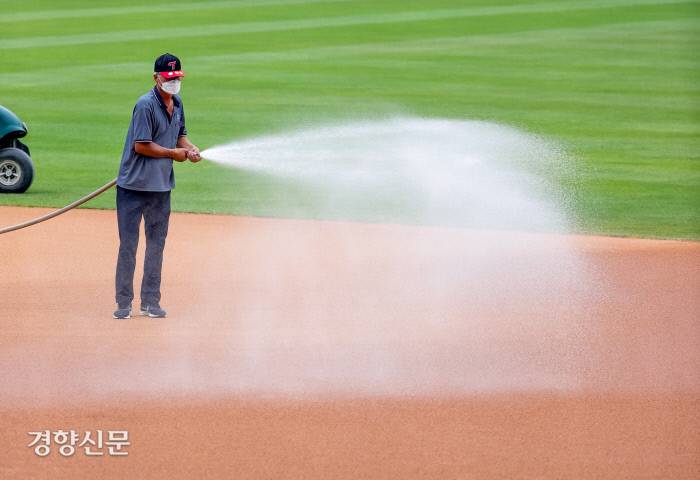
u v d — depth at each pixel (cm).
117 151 6431
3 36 11662
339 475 2252
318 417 2558
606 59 10475
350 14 13825
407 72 9650
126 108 7862
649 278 3884
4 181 5288
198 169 6050
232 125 7219
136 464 2309
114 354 3000
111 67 9706
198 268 3959
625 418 2570
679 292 3700
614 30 12475
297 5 14812
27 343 3089
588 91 8762
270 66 9875
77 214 4859
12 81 8938
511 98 8444
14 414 2577
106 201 5162
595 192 5491
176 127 3297
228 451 2370
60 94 8388
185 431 2477
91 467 2298
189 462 2316
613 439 2444
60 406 2627
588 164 6178
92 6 14500
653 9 14462
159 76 3203
